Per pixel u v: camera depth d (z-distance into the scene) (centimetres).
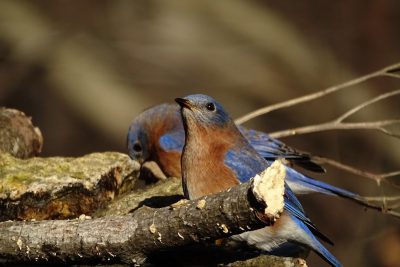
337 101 1669
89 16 1805
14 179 857
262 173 660
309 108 1686
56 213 865
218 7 1823
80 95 1709
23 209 846
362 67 1720
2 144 975
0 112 1006
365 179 1569
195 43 1802
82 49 1762
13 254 740
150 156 1189
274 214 656
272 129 1703
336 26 1759
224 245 829
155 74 1775
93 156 937
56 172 883
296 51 1748
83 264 745
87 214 884
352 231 1500
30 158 950
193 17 1827
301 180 1066
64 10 1794
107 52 1780
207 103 855
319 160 1116
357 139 1605
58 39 1764
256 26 1792
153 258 770
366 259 1431
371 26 1736
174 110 1186
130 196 924
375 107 1628
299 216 840
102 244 724
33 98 1717
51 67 1734
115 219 731
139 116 1188
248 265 786
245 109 1727
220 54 1783
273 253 858
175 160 1162
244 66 1766
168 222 705
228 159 849
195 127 856
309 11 1783
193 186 855
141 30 1808
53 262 745
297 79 1731
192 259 793
